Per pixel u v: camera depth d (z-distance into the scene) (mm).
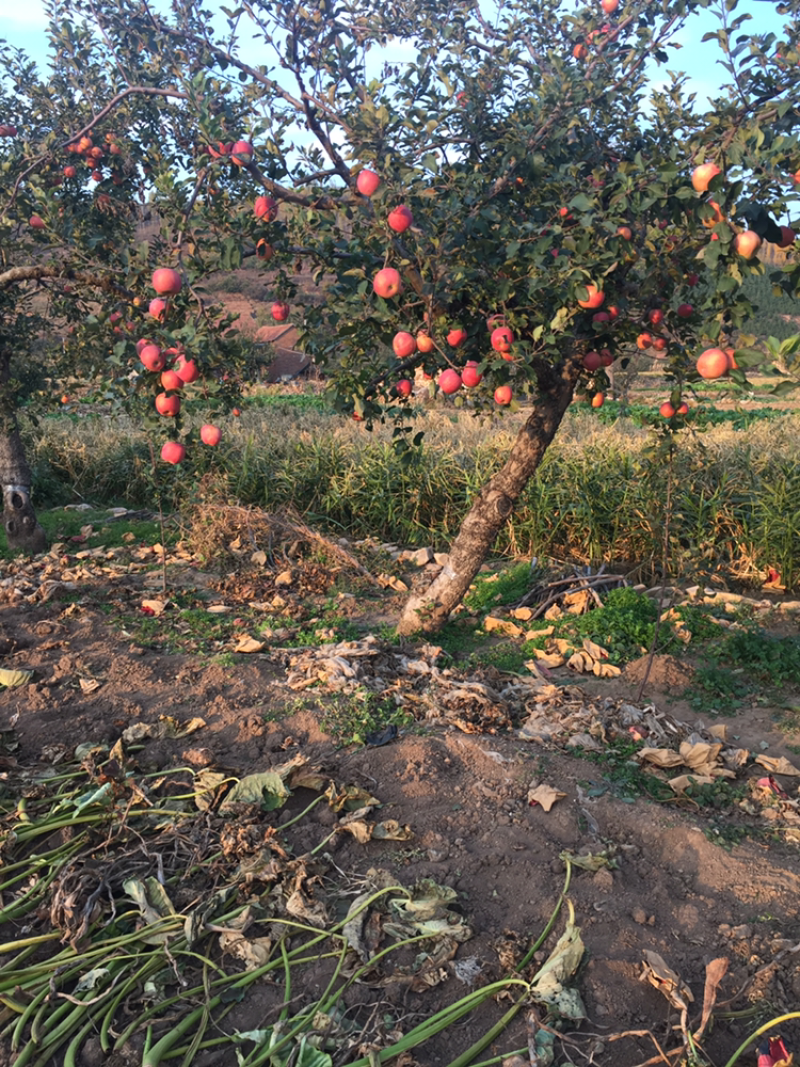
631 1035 2508
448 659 5695
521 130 4152
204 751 4062
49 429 12891
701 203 3111
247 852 3289
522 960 2789
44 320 8031
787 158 3041
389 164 3500
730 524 8578
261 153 3889
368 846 3441
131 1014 2596
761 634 5832
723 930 2953
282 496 10320
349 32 4484
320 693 4895
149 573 7957
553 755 4160
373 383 4684
